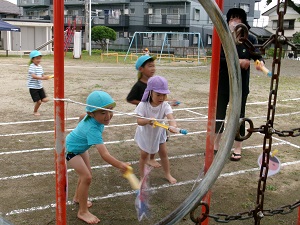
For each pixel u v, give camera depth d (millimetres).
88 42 35438
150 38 42031
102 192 3744
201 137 5977
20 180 4004
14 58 25188
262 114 7961
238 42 1731
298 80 15672
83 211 3160
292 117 7781
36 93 7090
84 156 3184
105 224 3104
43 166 4445
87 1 33531
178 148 5340
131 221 3166
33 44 33531
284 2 1732
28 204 3439
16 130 6105
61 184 2248
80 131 2973
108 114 2867
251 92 11461
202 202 1873
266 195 3799
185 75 16984
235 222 3193
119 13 43781
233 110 1701
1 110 7680
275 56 1758
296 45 1781
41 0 48031
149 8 41812
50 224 3088
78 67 19641
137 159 4773
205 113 7918
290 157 5090
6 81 12539
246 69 4246
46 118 7027
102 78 14305
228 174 4367
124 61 25703
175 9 40656
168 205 3477
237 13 3924
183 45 40438
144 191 3232
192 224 3080
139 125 3520
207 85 13211
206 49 38344
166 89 3504
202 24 41875
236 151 4879
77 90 10844
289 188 4008
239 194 3801
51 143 5410
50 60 23344
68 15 44250
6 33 31219
